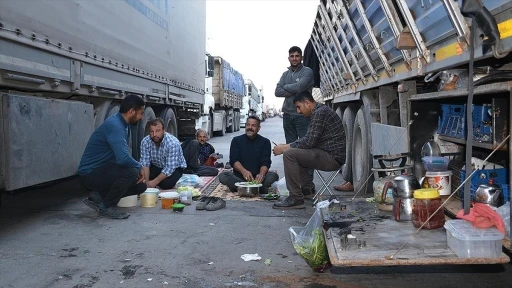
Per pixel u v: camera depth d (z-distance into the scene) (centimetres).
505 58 314
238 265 365
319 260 345
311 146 562
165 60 908
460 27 311
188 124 1231
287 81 745
